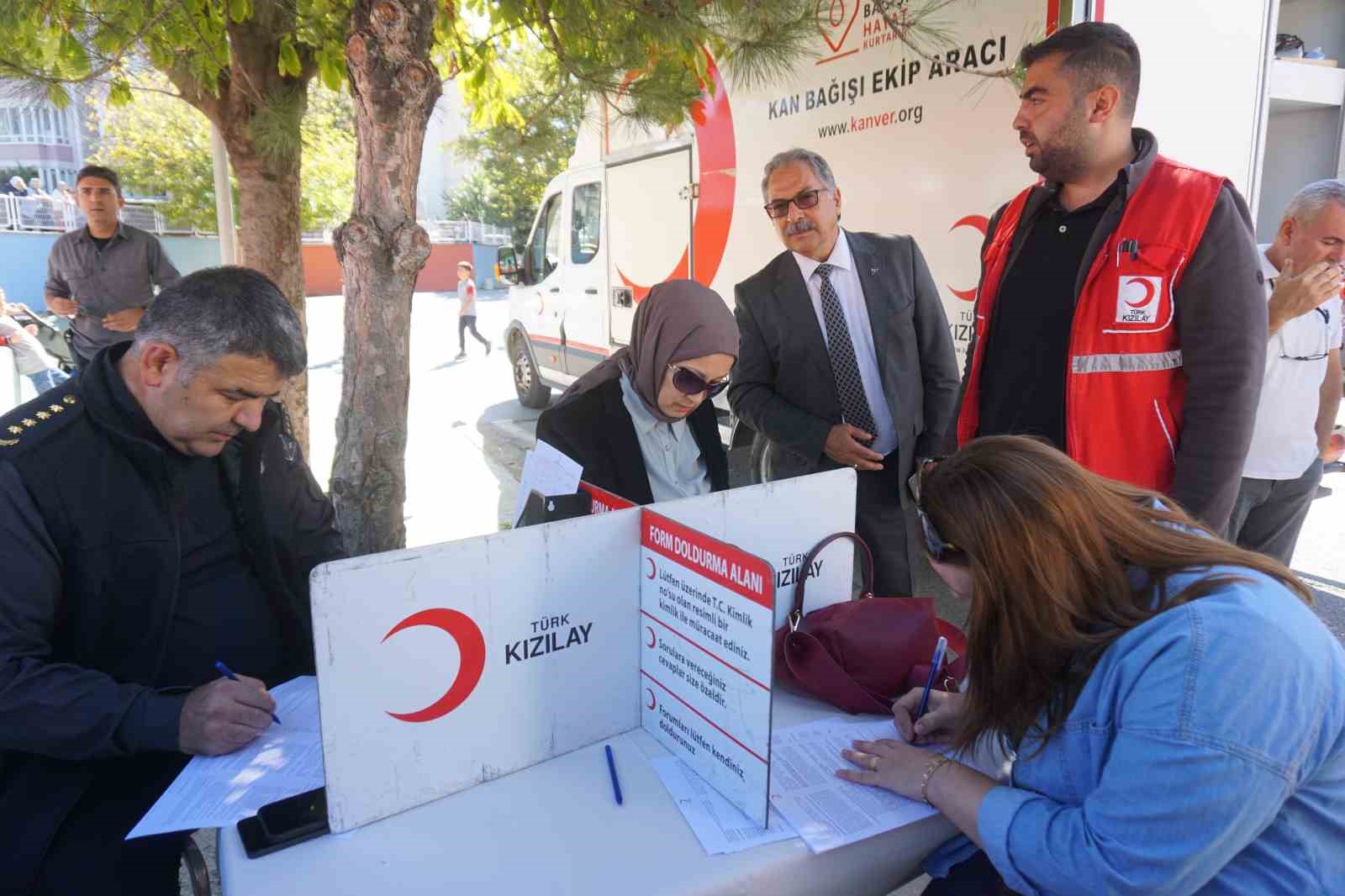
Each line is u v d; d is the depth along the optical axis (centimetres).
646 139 532
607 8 253
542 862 107
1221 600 103
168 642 162
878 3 265
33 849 136
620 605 132
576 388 216
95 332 497
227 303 140
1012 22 281
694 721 124
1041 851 105
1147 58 281
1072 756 110
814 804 120
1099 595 108
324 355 1285
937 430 300
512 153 382
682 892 102
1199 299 191
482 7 343
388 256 238
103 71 277
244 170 378
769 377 305
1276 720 96
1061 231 215
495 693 122
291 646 180
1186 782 96
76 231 492
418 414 845
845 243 288
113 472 146
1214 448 192
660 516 125
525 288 793
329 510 193
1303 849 102
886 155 341
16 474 138
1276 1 308
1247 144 315
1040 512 108
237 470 170
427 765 118
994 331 234
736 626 111
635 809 118
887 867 118
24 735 130
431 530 496
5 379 884
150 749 130
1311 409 280
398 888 103
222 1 287
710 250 477
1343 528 478
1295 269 267
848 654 151
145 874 143
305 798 118
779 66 270
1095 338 203
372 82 223
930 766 121
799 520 156
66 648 151
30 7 246
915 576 390
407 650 112
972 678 117
